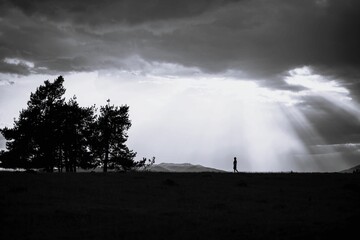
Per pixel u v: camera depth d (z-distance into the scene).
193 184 37.88
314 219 22.30
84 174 44.88
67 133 63.19
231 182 40.03
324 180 42.38
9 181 35.38
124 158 64.06
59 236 17.91
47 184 34.44
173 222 21.11
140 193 31.73
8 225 19.88
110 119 64.81
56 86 67.75
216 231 19.12
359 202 29.27
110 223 20.72
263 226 20.25
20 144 63.28
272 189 35.59
